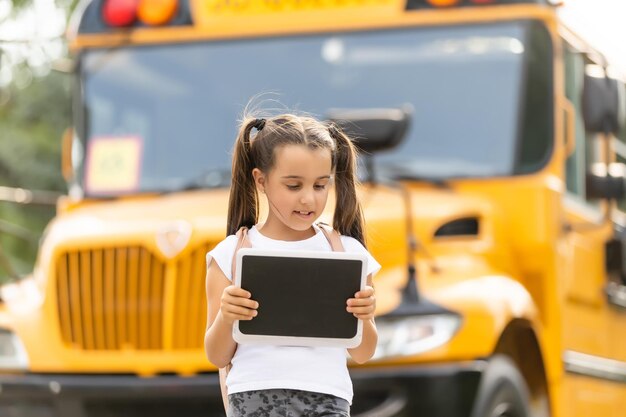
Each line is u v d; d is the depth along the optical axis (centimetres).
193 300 773
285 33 898
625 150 1059
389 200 802
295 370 440
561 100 849
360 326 433
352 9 889
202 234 776
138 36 920
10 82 2075
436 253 782
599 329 926
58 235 812
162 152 891
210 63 902
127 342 781
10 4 2061
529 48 854
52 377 780
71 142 942
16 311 808
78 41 931
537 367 805
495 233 802
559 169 838
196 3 913
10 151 2089
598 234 935
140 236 784
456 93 856
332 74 882
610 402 950
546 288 809
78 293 793
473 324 726
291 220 434
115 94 916
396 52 875
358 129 787
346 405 446
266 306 430
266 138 435
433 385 714
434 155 842
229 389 448
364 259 430
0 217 2022
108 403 768
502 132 841
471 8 867
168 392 758
